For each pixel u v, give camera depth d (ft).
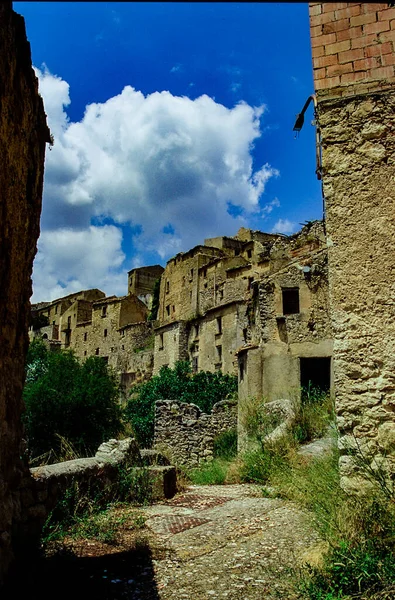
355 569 11.89
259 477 31.86
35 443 57.77
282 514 20.52
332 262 16.96
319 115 18.08
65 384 63.67
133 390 107.04
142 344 176.14
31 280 15.38
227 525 19.49
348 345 16.26
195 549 16.37
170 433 55.36
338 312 16.57
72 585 13.06
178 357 131.03
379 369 15.88
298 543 16.24
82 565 14.83
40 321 243.60
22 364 14.67
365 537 13.14
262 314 55.52
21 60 13.37
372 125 17.48
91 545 17.06
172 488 28.73
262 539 17.03
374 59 18.03
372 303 16.31
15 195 13.37
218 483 34.06
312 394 50.24
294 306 56.54
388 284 16.29
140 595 12.50
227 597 12.23
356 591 11.55
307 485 19.90
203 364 122.62
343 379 16.15
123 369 173.88
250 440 40.60
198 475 37.81
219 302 142.41
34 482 15.74
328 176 17.57
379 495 14.25
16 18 12.93
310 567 12.59
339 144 17.70
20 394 14.55
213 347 119.85
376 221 16.80
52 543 16.81
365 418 15.71
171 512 23.03
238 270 134.00
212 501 25.62
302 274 55.67
